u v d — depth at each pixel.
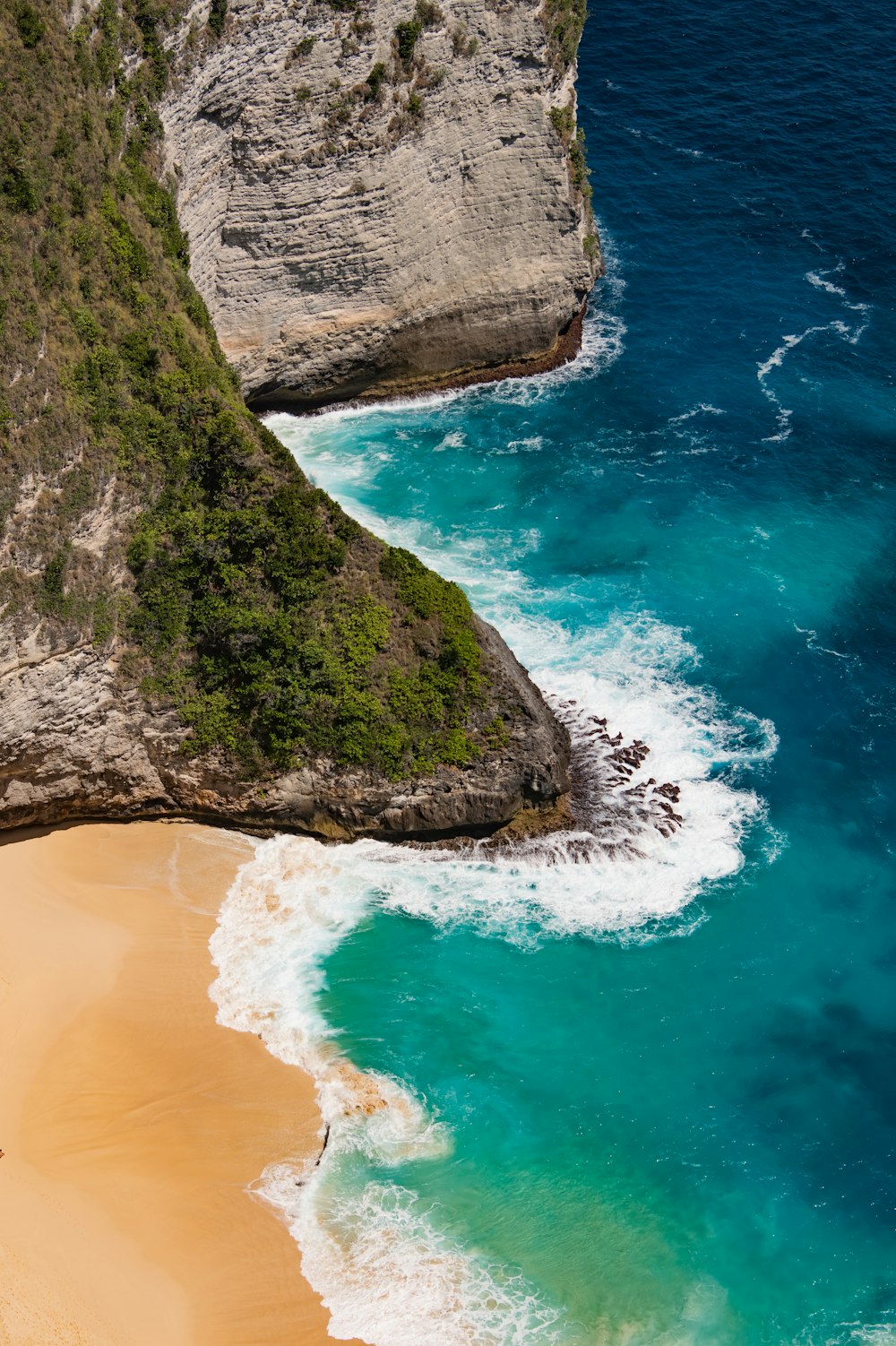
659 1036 48.03
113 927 48.88
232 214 62.41
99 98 51.66
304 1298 40.44
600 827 53.78
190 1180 42.56
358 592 52.41
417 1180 43.56
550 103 70.00
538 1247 42.28
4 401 45.25
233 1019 47.00
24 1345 37.97
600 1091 46.41
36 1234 40.50
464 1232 42.44
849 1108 46.25
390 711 51.56
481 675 52.34
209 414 51.75
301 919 50.50
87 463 48.06
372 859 52.72
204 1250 41.03
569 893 52.31
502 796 52.34
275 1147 43.78
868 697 59.66
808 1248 42.72
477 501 67.88
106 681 49.44
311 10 59.28
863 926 51.56
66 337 48.19
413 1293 40.84
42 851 50.78
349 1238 41.94
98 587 48.69
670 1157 44.75
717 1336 40.66
